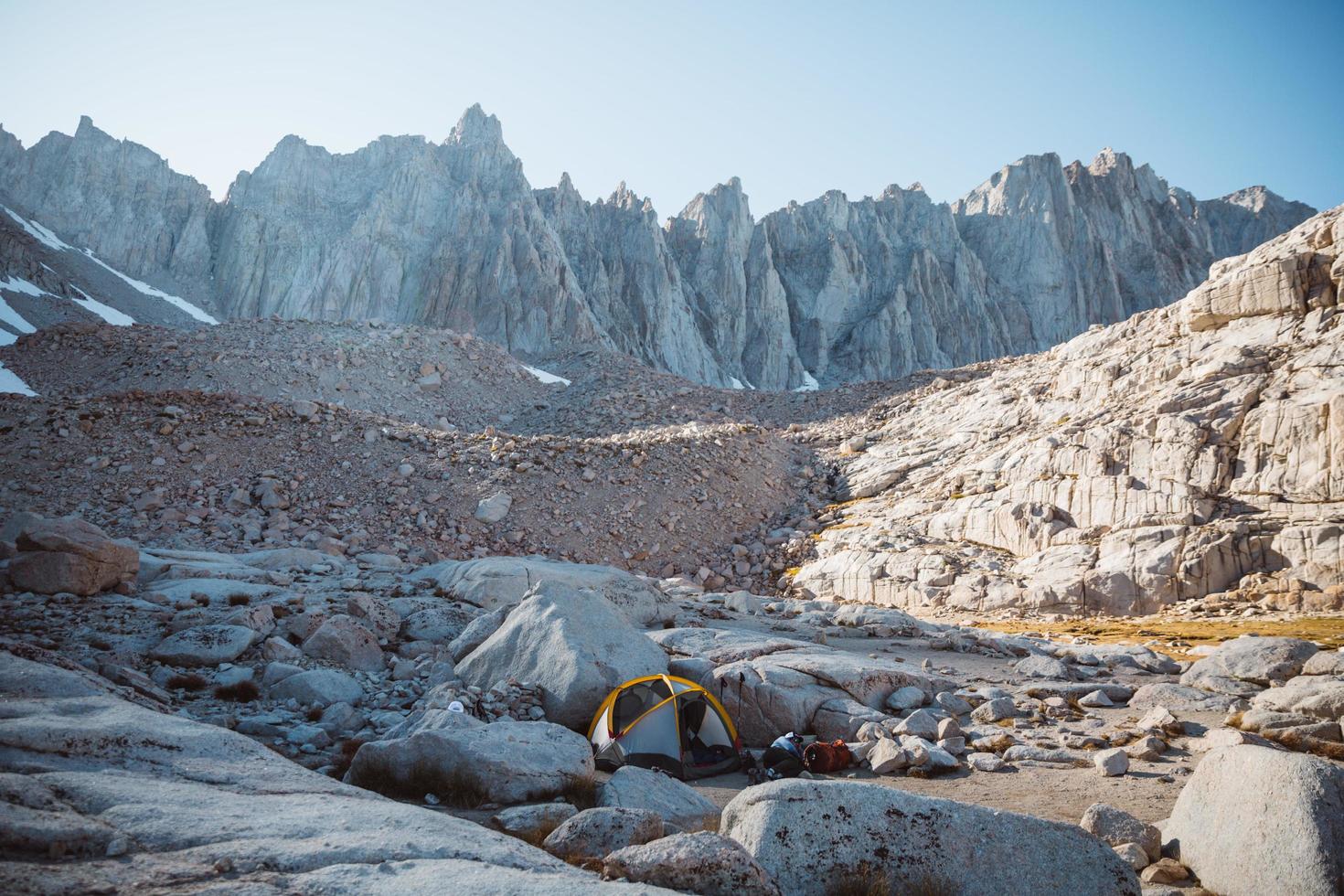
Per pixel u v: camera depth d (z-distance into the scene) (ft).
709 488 174.91
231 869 17.81
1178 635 91.30
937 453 185.16
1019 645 74.64
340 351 283.18
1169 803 32.99
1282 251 151.53
